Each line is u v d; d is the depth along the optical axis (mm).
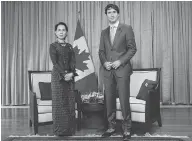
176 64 5535
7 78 5625
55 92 3053
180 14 5555
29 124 3795
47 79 4141
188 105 5570
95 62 5535
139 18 5516
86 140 2941
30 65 5613
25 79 5625
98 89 5414
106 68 3039
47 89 3934
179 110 5074
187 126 3678
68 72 3119
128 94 3016
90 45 5566
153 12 5555
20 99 5629
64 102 3066
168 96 5492
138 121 3357
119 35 3025
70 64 3170
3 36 5656
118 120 3482
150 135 3150
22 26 5664
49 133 3363
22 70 5652
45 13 5617
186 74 5555
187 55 5602
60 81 3045
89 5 5574
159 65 5539
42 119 3330
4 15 5672
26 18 5645
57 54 3088
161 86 5531
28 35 5629
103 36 3184
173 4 5547
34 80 4047
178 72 5562
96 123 3691
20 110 5223
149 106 3285
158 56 5535
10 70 5660
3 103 5648
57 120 3055
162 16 5539
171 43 5531
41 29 5617
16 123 3977
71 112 3123
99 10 5551
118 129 3543
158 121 3668
